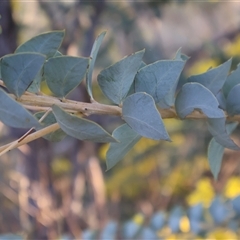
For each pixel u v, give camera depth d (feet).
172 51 4.02
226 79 1.13
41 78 1.03
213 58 3.35
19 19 2.96
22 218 3.35
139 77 1.03
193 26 4.20
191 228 1.83
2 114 0.88
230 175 3.84
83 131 0.94
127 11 3.18
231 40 3.64
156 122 0.97
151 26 3.49
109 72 1.02
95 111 1.02
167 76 1.03
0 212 3.68
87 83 1.04
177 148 4.06
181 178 4.19
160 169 4.27
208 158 1.18
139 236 1.88
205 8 4.19
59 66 1.00
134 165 4.25
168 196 4.19
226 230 1.80
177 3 3.26
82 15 3.01
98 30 3.19
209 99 1.04
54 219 3.18
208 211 1.83
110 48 3.22
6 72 0.95
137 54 1.01
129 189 4.33
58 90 1.01
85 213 3.50
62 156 3.66
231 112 1.11
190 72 3.45
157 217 1.94
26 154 3.17
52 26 3.01
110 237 1.89
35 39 1.01
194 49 3.63
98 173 3.50
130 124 0.99
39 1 3.02
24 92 0.97
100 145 3.47
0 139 2.83
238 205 1.59
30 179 3.22
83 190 3.56
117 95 1.03
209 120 1.10
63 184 3.48
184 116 1.07
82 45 2.99
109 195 4.25
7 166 3.65
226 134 1.09
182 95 1.06
